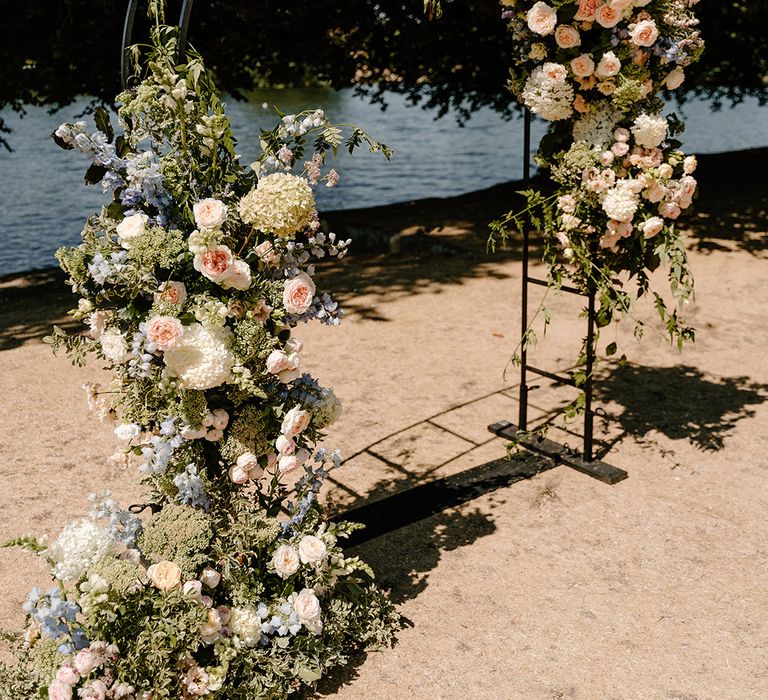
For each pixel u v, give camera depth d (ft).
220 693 9.60
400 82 43.68
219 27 34.17
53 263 40.34
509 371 20.35
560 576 12.27
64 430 17.63
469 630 11.16
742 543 12.94
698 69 44.11
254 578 10.34
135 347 9.37
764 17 37.42
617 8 12.89
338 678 10.35
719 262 29.37
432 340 22.57
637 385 19.29
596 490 14.71
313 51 37.32
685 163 13.58
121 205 9.86
